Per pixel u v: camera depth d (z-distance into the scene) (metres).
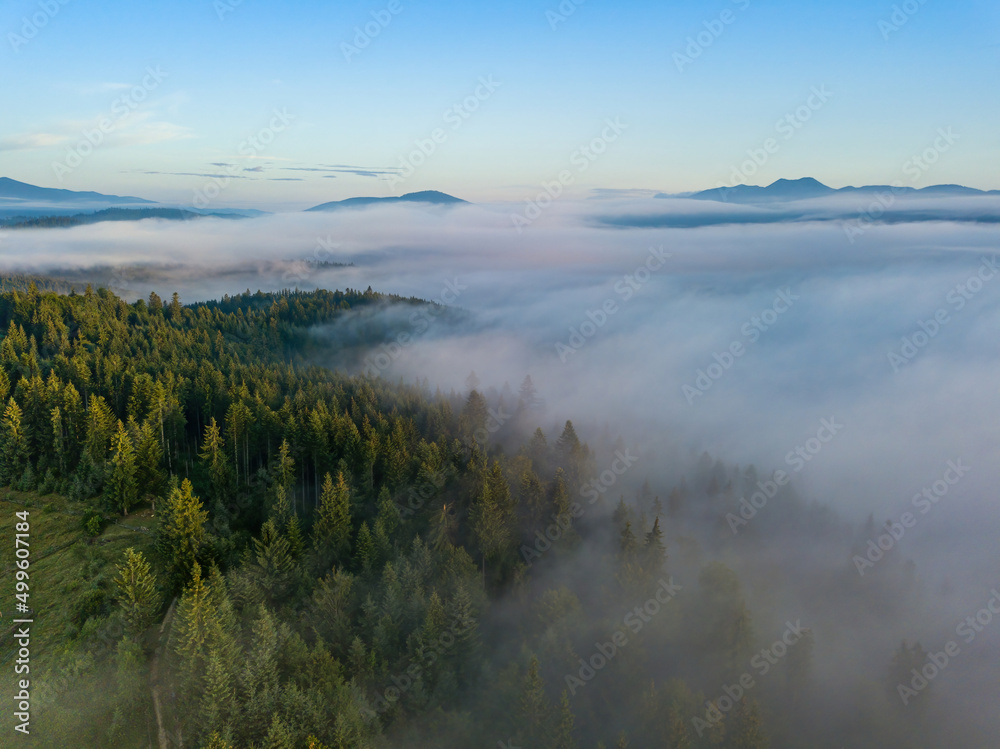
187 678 49.38
